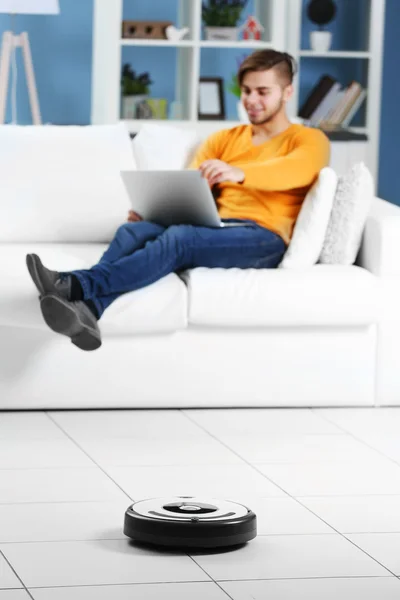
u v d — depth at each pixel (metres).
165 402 4.21
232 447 3.68
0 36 7.91
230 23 7.71
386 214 4.41
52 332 4.11
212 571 2.51
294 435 3.88
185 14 7.89
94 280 3.95
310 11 7.97
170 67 8.09
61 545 2.66
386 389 4.36
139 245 4.20
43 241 4.73
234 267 4.32
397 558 2.63
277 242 4.40
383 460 3.56
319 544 2.72
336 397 4.33
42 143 4.79
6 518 2.86
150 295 4.07
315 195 4.38
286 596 2.36
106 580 2.43
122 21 7.56
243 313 4.15
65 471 3.33
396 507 3.05
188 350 4.21
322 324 4.25
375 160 7.82
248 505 3.03
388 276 4.30
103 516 2.91
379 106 7.83
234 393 4.26
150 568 2.52
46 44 7.99
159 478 3.28
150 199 4.36
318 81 7.91
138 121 7.61
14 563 2.52
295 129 4.62
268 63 4.56
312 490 3.20
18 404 4.12
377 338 4.34
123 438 3.77
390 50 7.87
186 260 4.23
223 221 4.45
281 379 4.28
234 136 4.72
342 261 4.45
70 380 4.14
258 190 4.50
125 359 4.17
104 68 7.54
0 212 4.68
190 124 7.66
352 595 2.37
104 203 4.77
